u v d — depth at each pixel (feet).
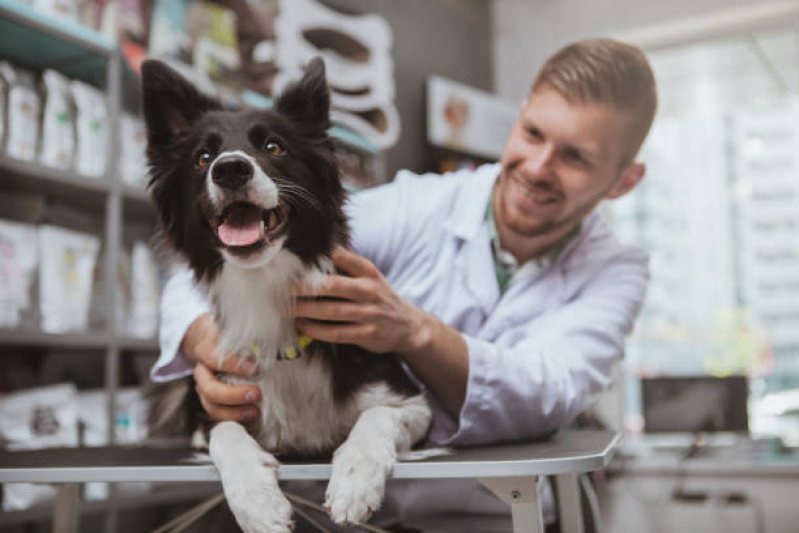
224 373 4.49
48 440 8.13
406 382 4.60
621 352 5.20
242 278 4.34
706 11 15.85
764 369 19.17
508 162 5.47
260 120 4.64
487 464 3.35
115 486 8.77
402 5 15.47
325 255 4.47
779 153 19.93
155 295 9.65
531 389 4.40
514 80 18.01
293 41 11.34
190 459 4.15
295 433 4.37
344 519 3.40
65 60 9.12
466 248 5.59
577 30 17.30
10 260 7.96
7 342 7.73
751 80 18.60
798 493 12.26
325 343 4.37
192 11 10.15
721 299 19.65
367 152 12.51
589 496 5.41
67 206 9.48
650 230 19.39
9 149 8.02
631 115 5.17
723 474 12.95
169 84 4.91
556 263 5.59
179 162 4.79
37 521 8.56
